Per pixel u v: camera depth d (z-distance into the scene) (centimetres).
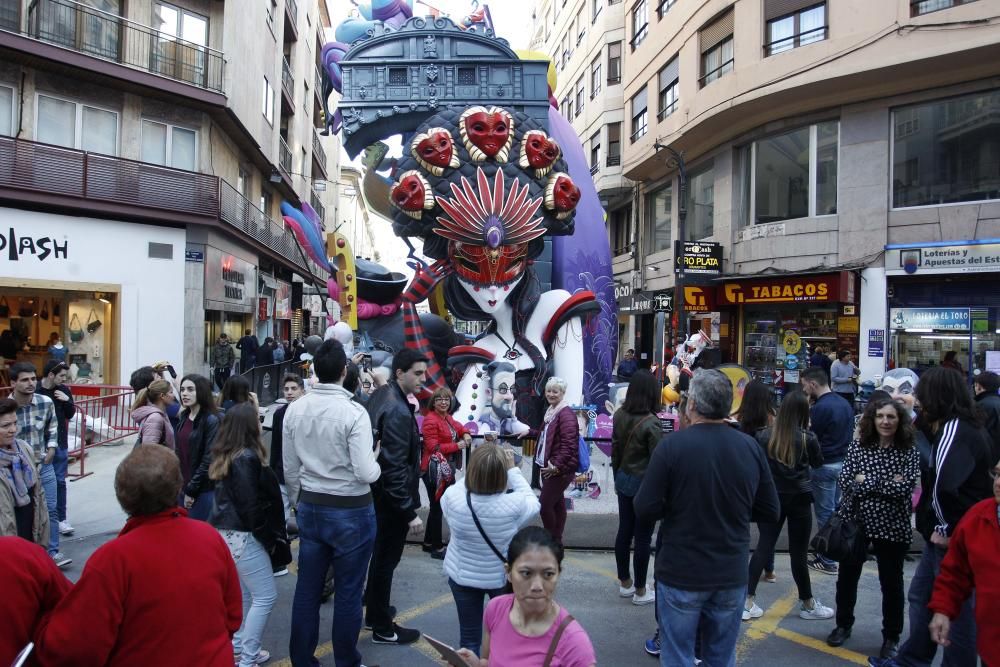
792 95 1468
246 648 365
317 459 351
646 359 2266
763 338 1662
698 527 298
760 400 478
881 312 1384
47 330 1612
